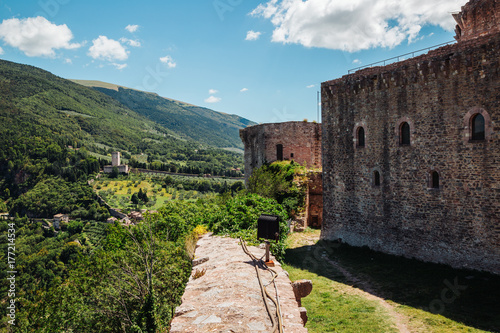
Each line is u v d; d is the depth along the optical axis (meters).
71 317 16.91
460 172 20.02
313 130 45.31
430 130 21.52
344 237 27.98
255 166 49.44
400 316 15.67
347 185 27.72
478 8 24.05
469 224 19.62
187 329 6.43
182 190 157.25
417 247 22.33
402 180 23.31
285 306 7.52
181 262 16.80
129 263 18.52
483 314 15.05
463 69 19.70
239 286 8.66
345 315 16.17
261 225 11.01
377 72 24.72
